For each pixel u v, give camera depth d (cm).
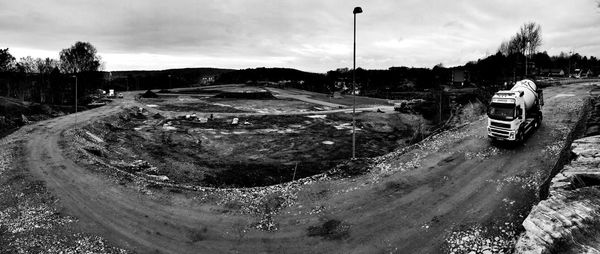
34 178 2106
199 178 2706
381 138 4541
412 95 10331
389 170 1912
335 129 5059
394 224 1366
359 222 1409
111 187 1933
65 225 1515
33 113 4719
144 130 4569
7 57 6750
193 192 1819
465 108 4503
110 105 6875
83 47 9181
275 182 2636
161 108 7212
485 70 8294
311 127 5184
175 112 6569
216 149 3766
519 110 2008
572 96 3569
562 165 1509
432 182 1706
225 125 5175
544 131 2308
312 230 1384
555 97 3600
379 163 2034
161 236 1406
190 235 1403
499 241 1183
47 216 1600
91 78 8588
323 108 7819
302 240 1320
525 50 6303
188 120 5516
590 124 1864
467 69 9900
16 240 1397
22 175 2164
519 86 2280
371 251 1218
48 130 3697
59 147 2905
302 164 3183
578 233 920
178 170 2881
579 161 1338
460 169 1828
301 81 18400
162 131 4541
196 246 1323
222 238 1369
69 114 5259
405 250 1205
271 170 2967
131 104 7231
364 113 6456
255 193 1761
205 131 4650
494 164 1839
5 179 2098
